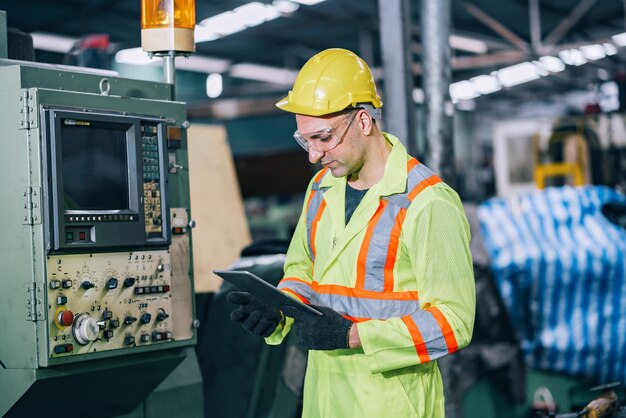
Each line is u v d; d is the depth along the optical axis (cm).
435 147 477
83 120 246
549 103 1869
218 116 1001
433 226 203
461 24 1237
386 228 208
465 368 416
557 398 440
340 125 206
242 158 703
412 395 208
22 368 242
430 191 206
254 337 369
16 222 241
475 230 445
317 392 218
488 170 1254
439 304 202
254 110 1007
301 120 209
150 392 285
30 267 239
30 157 238
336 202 218
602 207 466
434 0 476
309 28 1224
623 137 712
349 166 210
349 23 1201
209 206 480
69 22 1024
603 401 347
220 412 371
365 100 208
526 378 433
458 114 1727
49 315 238
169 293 274
